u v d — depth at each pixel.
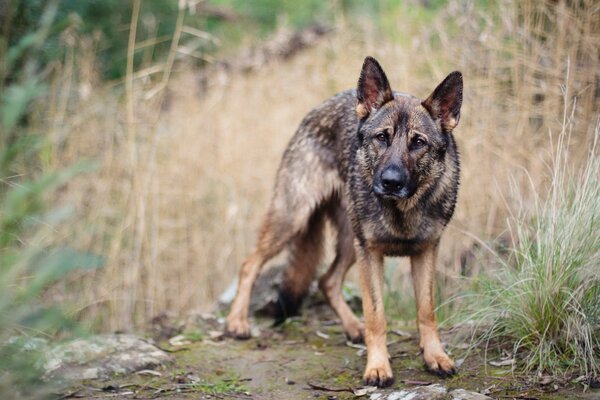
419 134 4.07
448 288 5.79
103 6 10.81
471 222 6.25
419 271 4.31
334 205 5.34
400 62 7.34
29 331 4.11
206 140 8.47
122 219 6.79
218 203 7.88
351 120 4.96
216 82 9.81
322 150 5.21
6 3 6.79
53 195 6.79
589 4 5.80
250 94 9.67
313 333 5.40
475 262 5.66
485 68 6.63
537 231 4.21
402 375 4.16
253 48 12.09
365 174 4.28
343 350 4.88
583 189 4.11
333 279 5.34
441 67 7.12
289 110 8.96
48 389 3.40
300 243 5.55
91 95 7.54
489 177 6.32
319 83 8.81
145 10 11.75
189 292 7.39
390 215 4.14
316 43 11.23
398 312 5.92
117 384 4.08
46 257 3.04
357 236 4.38
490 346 4.33
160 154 7.96
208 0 15.09
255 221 8.06
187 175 7.98
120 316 6.39
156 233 6.91
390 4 12.44
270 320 5.78
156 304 6.87
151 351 4.59
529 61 6.11
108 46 9.62
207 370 4.49
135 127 7.22
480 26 6.84
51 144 6.41
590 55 5.81
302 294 5.68
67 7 9.86
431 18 8.16
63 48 7.66
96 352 4.39
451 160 4.31
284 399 3.97
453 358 4.29
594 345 3.84
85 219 6.90
